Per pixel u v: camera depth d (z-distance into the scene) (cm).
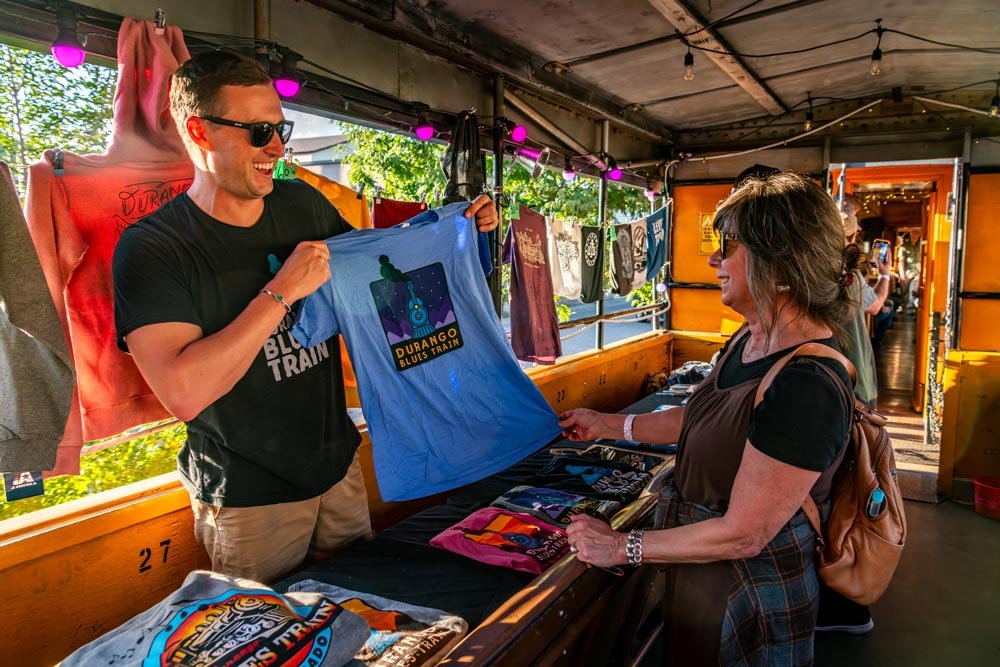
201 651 123
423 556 209
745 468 131
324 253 156
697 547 138
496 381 211
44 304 160
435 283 201
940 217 602
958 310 505
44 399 164
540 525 228
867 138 567
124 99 185
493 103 391
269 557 179
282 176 242
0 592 179
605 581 184
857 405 161
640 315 650
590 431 208
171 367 136
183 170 196
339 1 264
